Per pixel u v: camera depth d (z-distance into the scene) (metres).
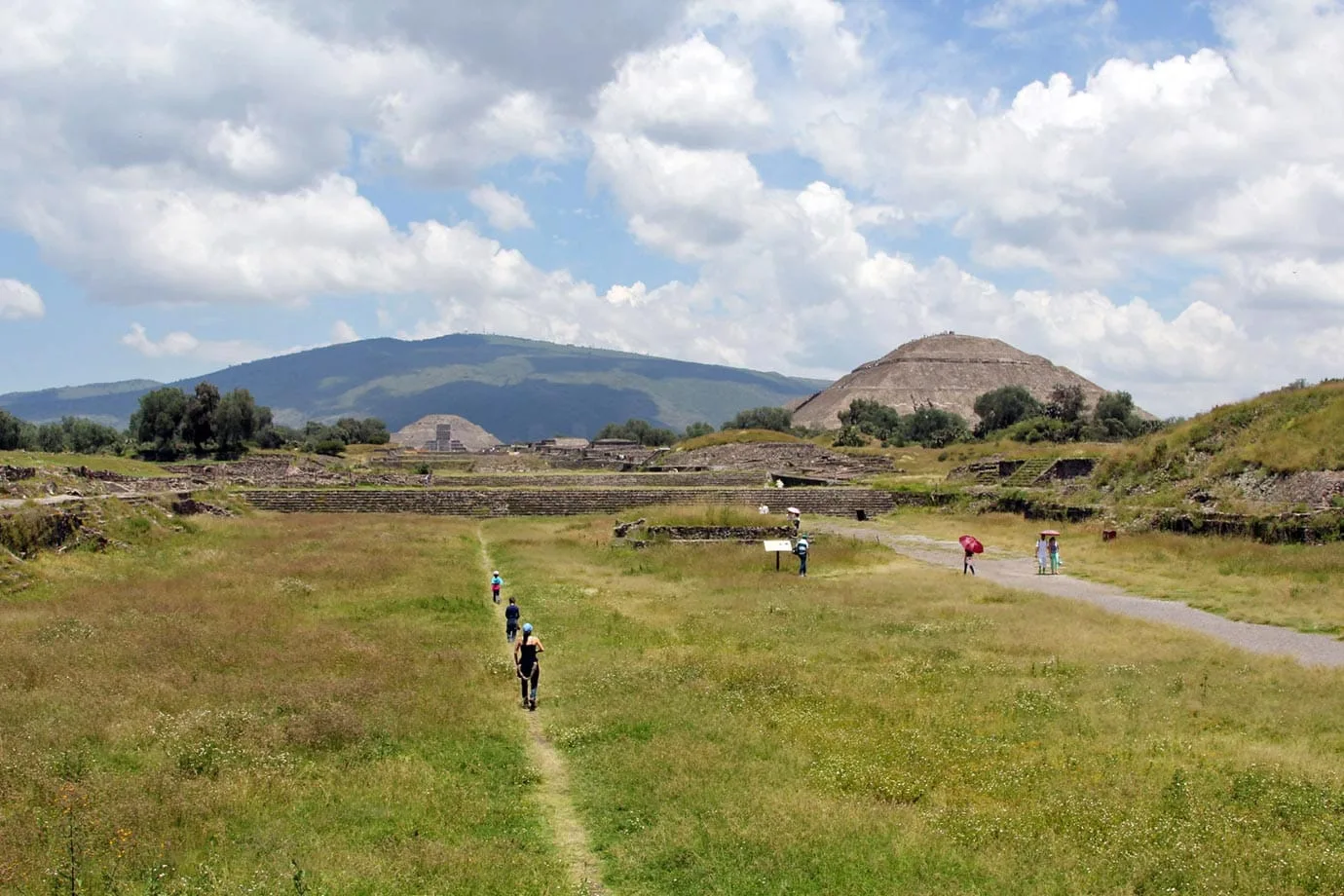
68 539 32.91
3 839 10.10
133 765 12.98
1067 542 43.88
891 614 26.11
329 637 21.44
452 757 14.08
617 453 130.25
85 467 53.25
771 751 14.31
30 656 17.67
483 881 9.88
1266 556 33.31
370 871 9.92
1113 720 15.69
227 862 10.12
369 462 115.31
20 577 26.61
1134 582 32.47
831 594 29.66
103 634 20.30
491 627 24.36
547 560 38.28
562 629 24.12
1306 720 15.53
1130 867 10.19
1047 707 16.53
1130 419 117.69
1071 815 11.63
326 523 50.78
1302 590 28.36
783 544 35.19
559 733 15.44
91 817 10.79
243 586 28.19
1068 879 9.91
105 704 15.20
